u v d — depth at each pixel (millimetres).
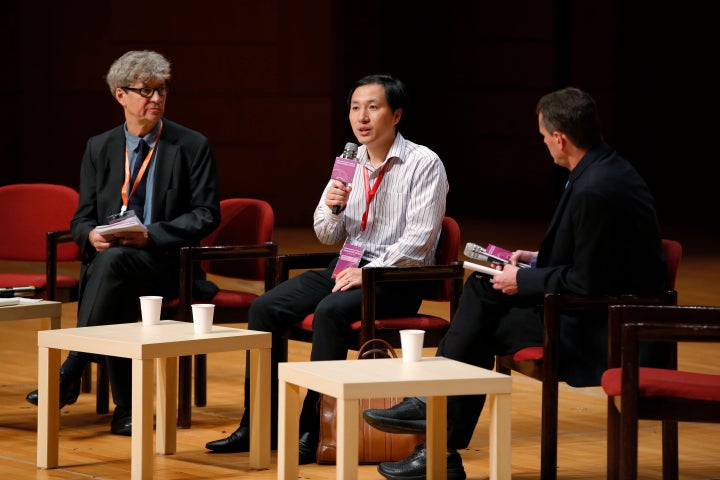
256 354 7016
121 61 8617
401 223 7883
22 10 23297
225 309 8430
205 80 23641
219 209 8711
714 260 19500
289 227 24078
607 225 6352
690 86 26531
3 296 7934
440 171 7809
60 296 9016
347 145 7949
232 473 6953
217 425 8281
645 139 27297
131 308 8281
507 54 27203
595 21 26984
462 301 6809
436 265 7457
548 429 6352
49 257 8938
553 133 6676
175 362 7430
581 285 6355
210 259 8188
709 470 7168
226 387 9695
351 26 24906
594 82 27172
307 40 23828
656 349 6496
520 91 27266
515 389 9680
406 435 7047
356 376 5570
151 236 8312
